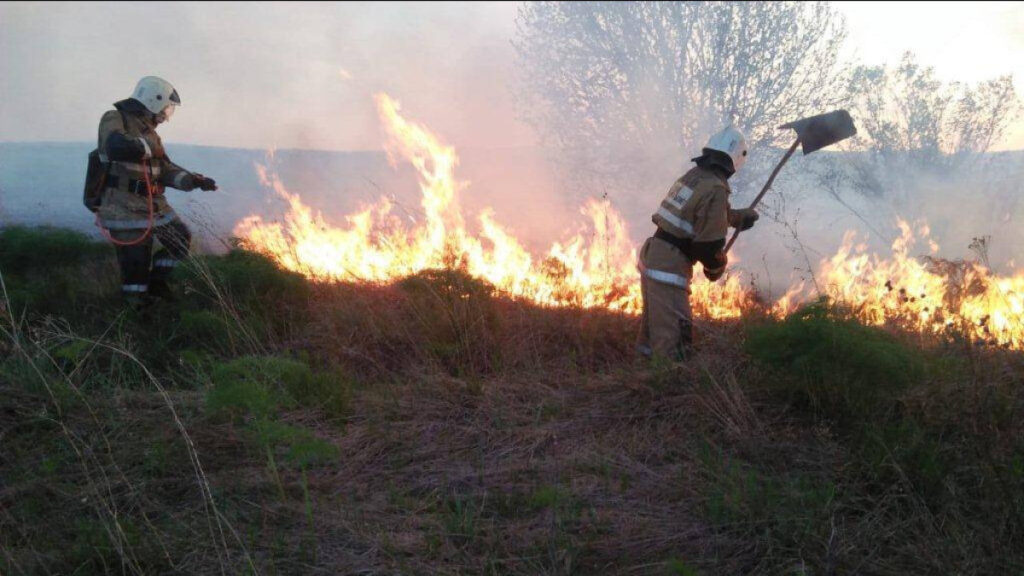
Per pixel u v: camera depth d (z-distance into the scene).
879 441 3.34
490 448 3.76
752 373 4.15
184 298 5.79
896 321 4.98
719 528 2.99
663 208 4.89
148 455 3.49
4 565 2.72
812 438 3.66
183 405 4.01
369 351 5.10
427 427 3.96
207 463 3.52
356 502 3.26
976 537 2.81
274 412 3.99
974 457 3.24
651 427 3.90
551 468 3.52
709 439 3.68
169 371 4.71
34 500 3.16
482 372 4.89
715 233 4.70
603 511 3.15
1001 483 2.94
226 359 4.84
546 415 4.09
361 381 4.73
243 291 5.69
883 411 3.72
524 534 2.98
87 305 5.86
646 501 3.23
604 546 2.89
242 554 2.84
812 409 3.87
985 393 3.62
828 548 2.72
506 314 5.66
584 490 3.31
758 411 3.89
